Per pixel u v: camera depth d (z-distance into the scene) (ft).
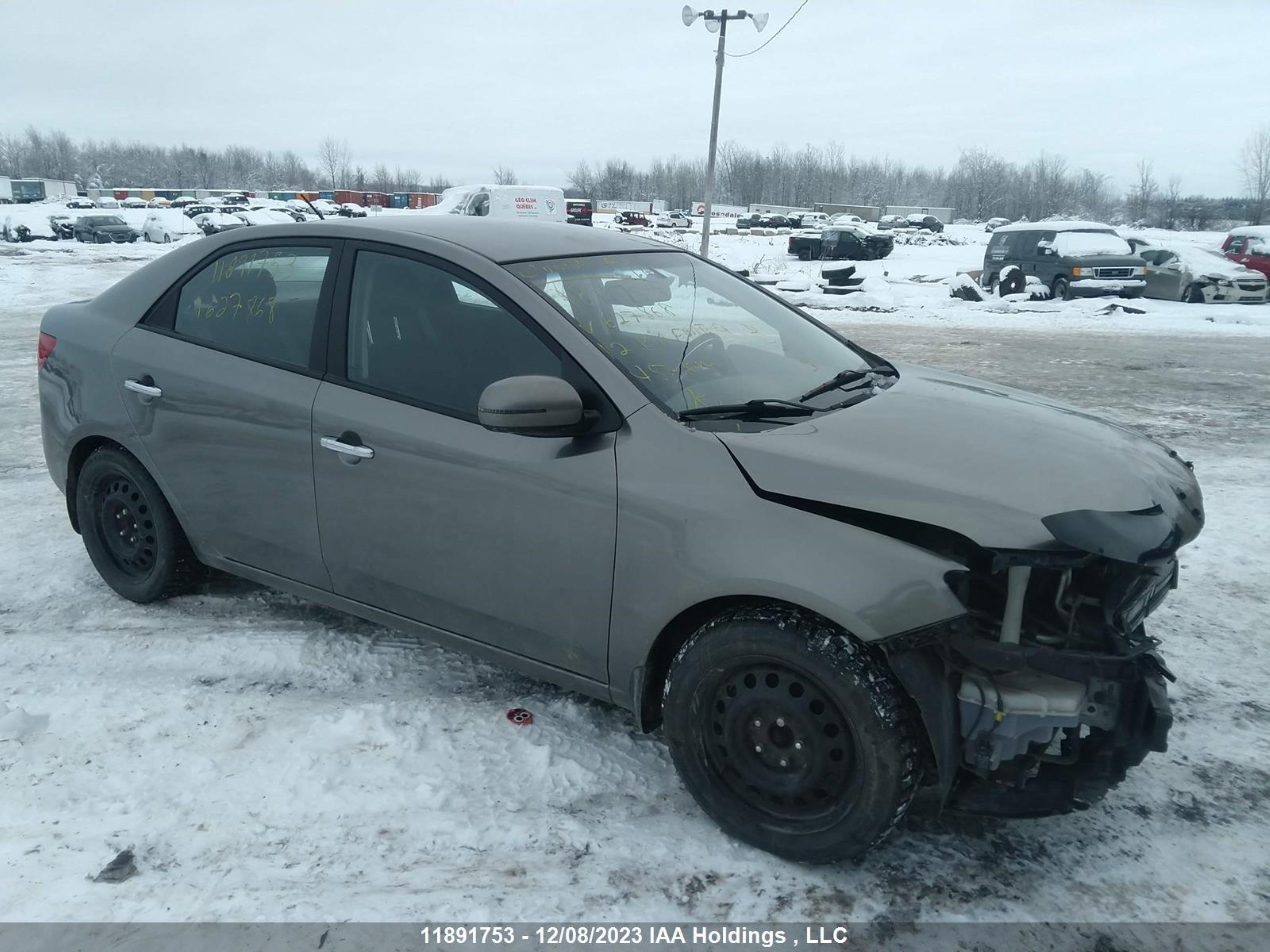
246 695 10.88
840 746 7.86
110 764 9.46
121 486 12.75
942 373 11.78
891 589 7.41
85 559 14.89
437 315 9.85
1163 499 8.39
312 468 10.44
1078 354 40.55
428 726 10.28
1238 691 11.41
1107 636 7.75
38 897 7.66
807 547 7.72
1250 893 7.98
